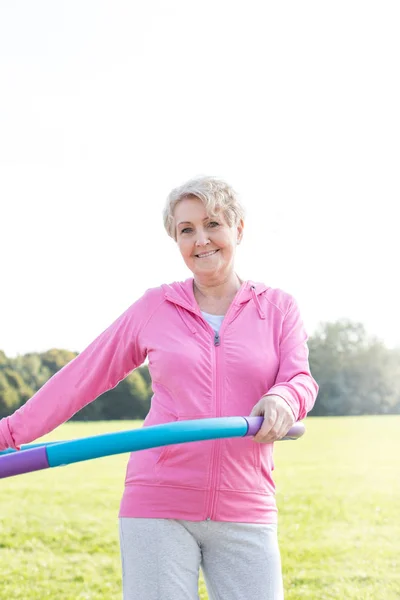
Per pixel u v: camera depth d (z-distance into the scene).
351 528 7.02
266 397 2.33
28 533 7.09
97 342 2.64
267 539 2.45
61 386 2.61
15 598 5.08
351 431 14.42
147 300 2.62
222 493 2.40
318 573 5.53
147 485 2.43
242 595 2.41
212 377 2.47
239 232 2.66
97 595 5.15
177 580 2.38
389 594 5.01
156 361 2.52
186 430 2.21
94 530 7.24
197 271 2.57
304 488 9.08
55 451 2.23
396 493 8.70
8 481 10.05
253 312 2.58
